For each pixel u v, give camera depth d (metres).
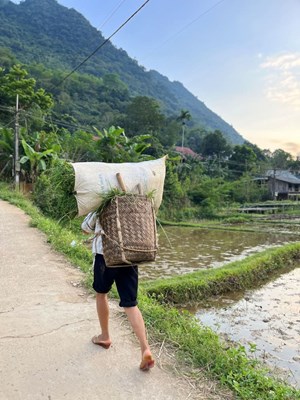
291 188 55.47
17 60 49.69
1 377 2.86
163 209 30.61
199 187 36.59
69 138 22.09
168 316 4.23
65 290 5.00
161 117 49.31
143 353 2.96
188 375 3.06
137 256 2.84
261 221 31.80
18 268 6.04
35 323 3.88
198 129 76.50
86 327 3.82
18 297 4.70
